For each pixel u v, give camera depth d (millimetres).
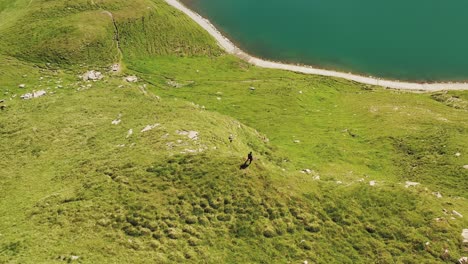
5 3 142875
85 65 123062
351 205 47500
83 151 63719
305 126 95750
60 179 56625
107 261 38688
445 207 47125
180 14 153125
